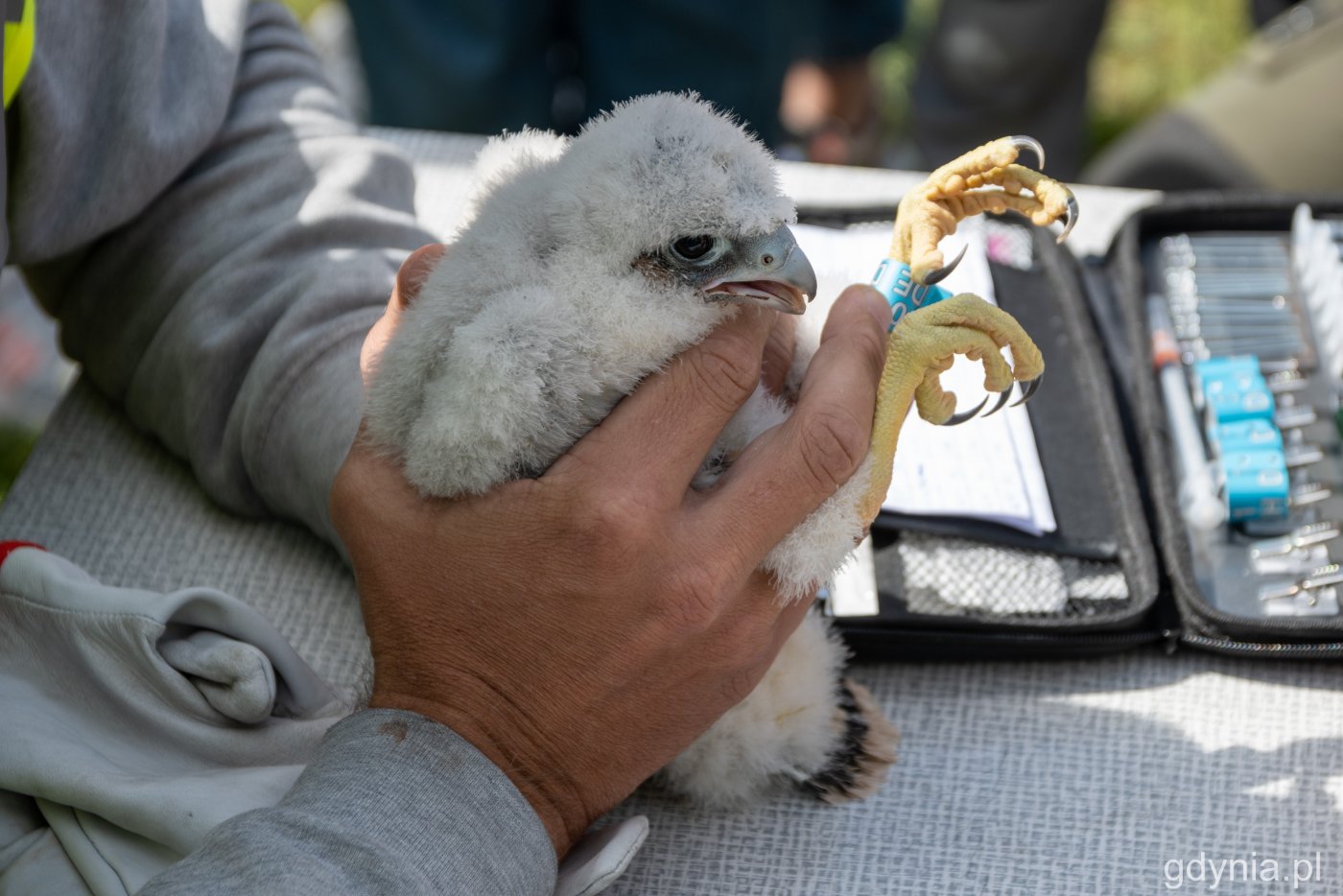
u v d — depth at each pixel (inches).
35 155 34.6
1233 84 51.5
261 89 38.7
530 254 29.6
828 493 29.8
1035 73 62.2
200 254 36.6
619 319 29.2
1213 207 39.3
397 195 38.3
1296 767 33.3
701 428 29.7
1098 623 34.0
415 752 29.5
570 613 29.7
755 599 30.1
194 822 30.2
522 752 30.0
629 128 29.3
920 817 32.8
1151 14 88.8
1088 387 36.9
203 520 36.9
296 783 29.8
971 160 31.5
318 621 35.5
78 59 35.0
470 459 29.4
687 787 32.6
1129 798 33.0
